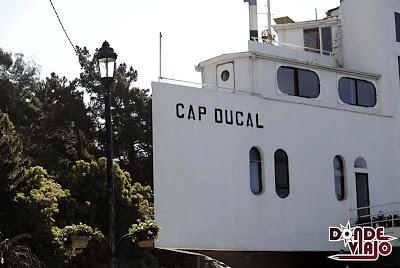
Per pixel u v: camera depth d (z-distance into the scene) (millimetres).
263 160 21594
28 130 45094
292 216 21906
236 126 21094
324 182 23000
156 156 19406
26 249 20125
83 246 14578
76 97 46594
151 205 35906
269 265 26516
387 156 24969
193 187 19875
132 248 30766
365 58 25562
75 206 28625
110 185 13094
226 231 20328
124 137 46062
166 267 33844
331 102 23703
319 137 23125
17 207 23266
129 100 47656
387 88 25188
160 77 19875
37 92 49000
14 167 24422
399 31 26000
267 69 22219
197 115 20312
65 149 45094
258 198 21219
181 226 19469
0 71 54844
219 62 22812
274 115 22094
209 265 30688
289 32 28250
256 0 25734
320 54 25812
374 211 24266
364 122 24531
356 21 25953
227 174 20641
